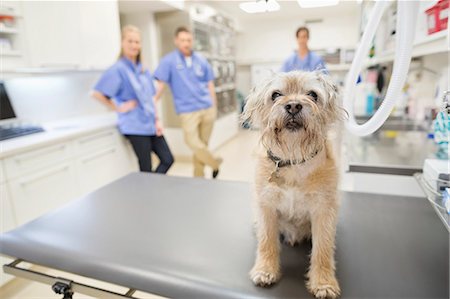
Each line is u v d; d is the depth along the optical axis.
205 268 0.92
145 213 1.29
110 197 1.47
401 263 0.93
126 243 1.06
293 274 0.90
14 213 1.93
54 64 2.48
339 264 0.92
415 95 2.22
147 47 3.94
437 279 0.85
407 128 2.21
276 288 0.84
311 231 1.02
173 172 3.91
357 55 1.23
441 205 0.89
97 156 2.63
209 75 3.23
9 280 1.88
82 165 2.47
